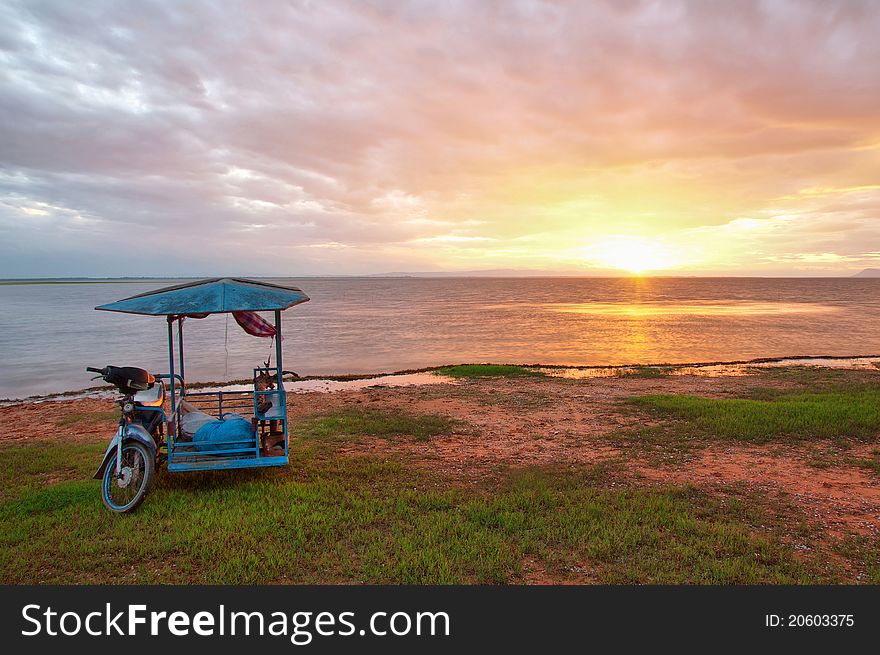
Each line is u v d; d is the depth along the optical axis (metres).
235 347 30.45
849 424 10.15
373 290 152.62
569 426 10.82
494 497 6.57
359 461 8.26
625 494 6.70
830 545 5.28
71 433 11.09
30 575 4.75
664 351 29.11
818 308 68.12
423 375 19.66
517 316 54.44
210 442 6.88
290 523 5.71
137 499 6.13
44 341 32.97
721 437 9.63
